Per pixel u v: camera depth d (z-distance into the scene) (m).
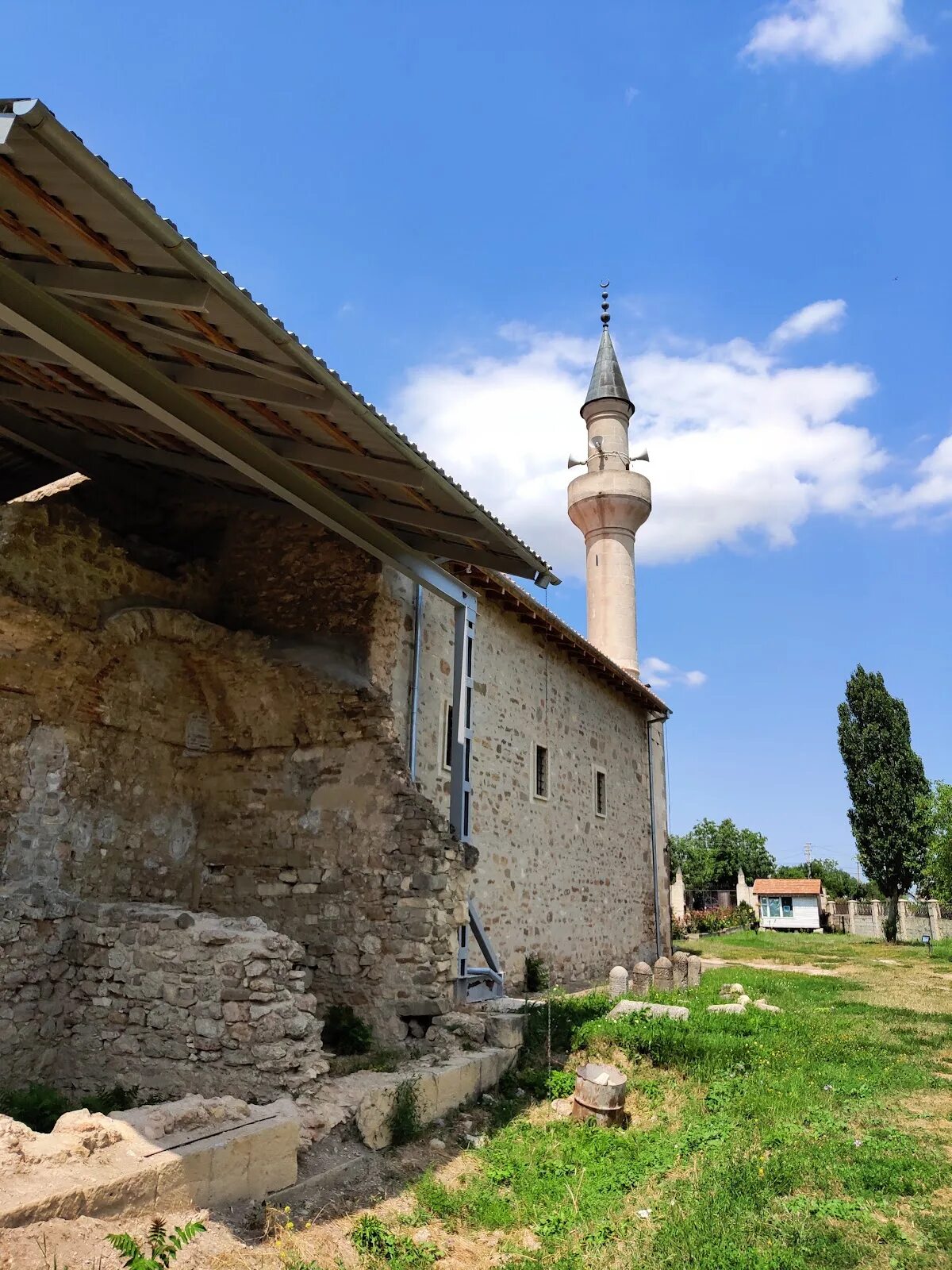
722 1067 8.53
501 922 13.49
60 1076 7.67
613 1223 5.28
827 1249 4.68
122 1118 4.94
